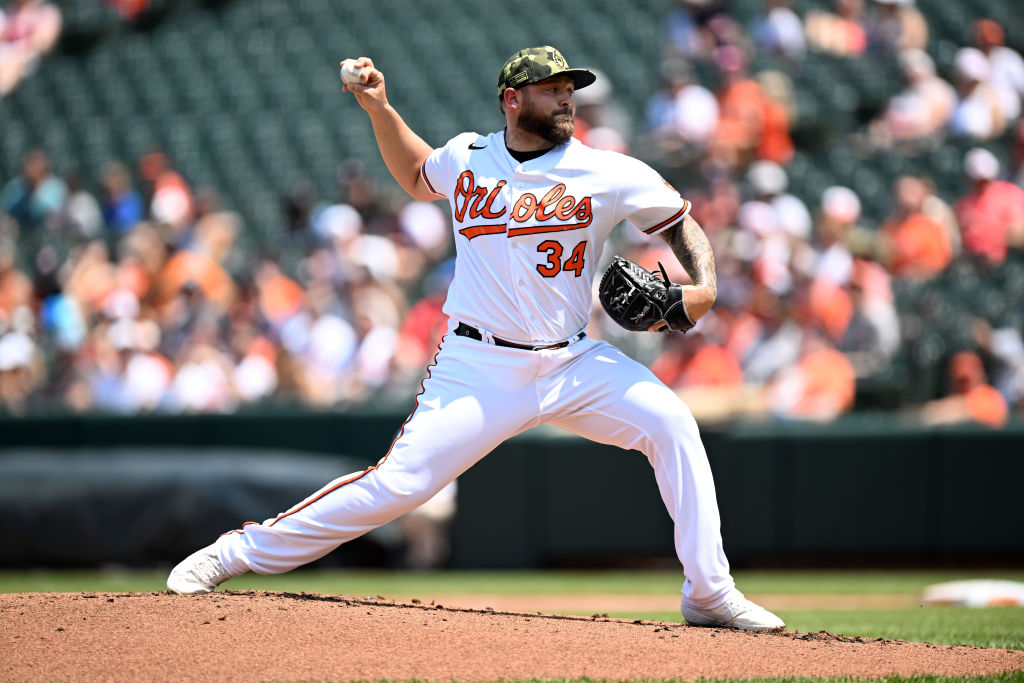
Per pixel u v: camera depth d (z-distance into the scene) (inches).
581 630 501.0
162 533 1197.7
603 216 520.4
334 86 2219.5
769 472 1157.1
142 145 2237.9
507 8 2262.6
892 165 1658.5
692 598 530.0
